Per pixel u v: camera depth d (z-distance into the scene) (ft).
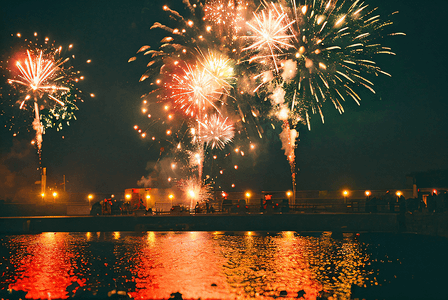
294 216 106.22
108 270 63.98
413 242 81.46
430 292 48.96
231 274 60.54
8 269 65.05
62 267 66.39
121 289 53.42
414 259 66.28
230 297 49.37
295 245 83.61
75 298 49.34
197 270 63.36
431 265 62.08
